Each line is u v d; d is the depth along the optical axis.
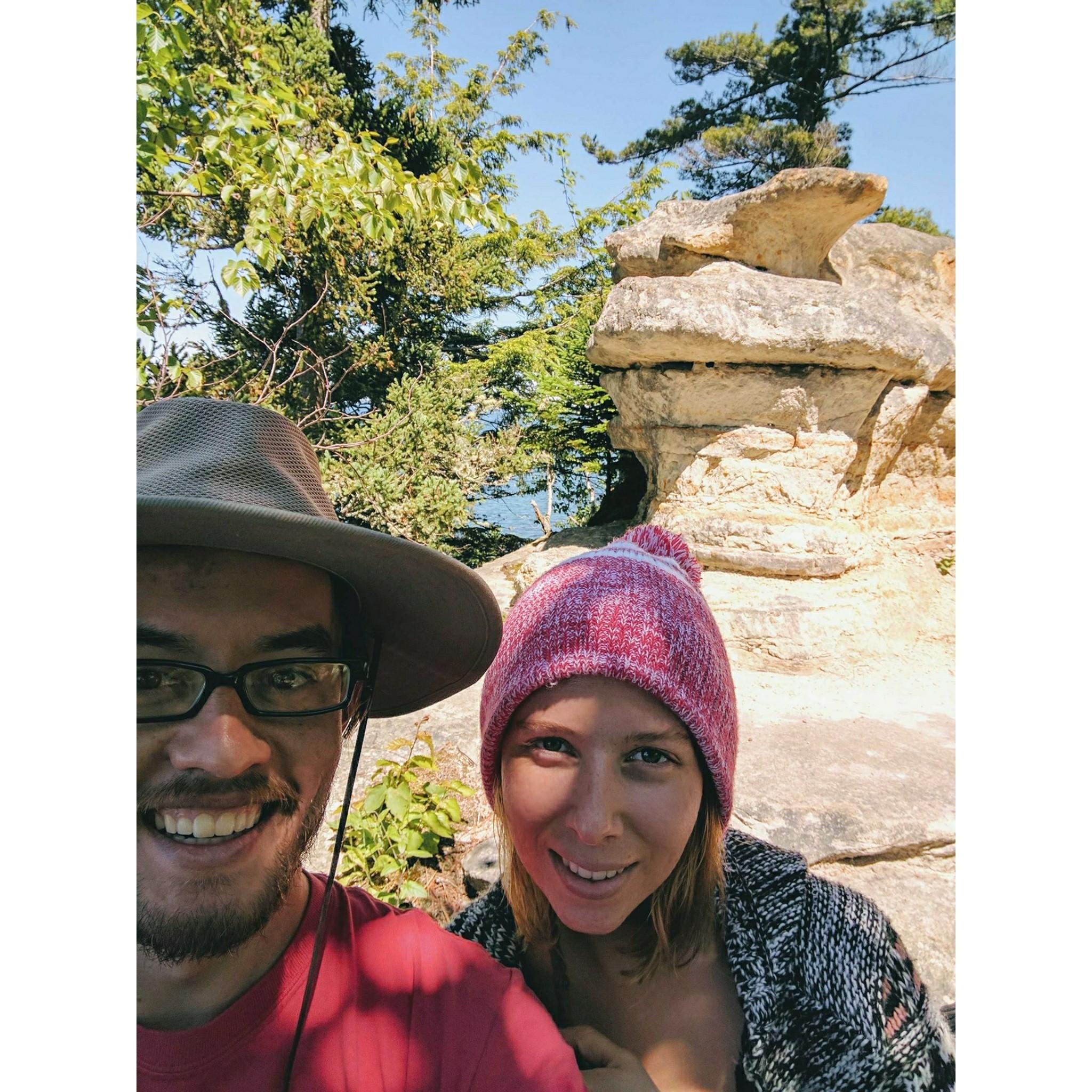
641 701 0.50
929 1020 0.51
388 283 4.93
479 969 0.48
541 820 0.51
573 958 0.57
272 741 0.43
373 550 0.44
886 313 2.05
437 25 5.52
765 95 6.46
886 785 1.27
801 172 1.97
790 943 0.52
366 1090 0.42
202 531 0.40
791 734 1.48
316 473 0.51
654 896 0.53
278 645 0.43
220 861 0.41
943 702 1.70
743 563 2.04
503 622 0.57
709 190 6.61
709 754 0.51
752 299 1.98
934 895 1.08
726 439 2.14
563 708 0.50
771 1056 0.49
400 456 3.94
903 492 2.51
